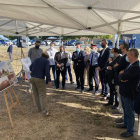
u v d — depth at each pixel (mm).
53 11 3529
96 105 4973
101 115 4289
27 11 3283
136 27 5137
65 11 3689
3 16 3078
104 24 4277
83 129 3588
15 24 7148
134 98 3025
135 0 3340
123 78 2977
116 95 4594
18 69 11094
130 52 2904
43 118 4102
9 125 3736
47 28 7273
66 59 6395
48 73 4047
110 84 4590
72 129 3584
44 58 4129
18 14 3250
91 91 6457
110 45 23594
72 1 3324
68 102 5227
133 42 17031
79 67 6066
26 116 4207
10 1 2852
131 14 4246
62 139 3209
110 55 4707
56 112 4461
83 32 7652
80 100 5410
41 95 4105
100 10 3855
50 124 3797
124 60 3473
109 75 4500
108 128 3643
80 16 4039
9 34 8031
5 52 19828
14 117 4137
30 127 3656
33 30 7453
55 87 6832
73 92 6301
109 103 4895
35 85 4230
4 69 3691
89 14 4020
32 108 4734
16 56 17672
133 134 3328
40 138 3242
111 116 4227
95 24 4723
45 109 4129
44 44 31734
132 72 2869
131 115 3152
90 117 4172
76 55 6090
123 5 3631
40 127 3660
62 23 4109
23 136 3299
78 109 4680
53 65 6902
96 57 5832
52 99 5488
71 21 4203
